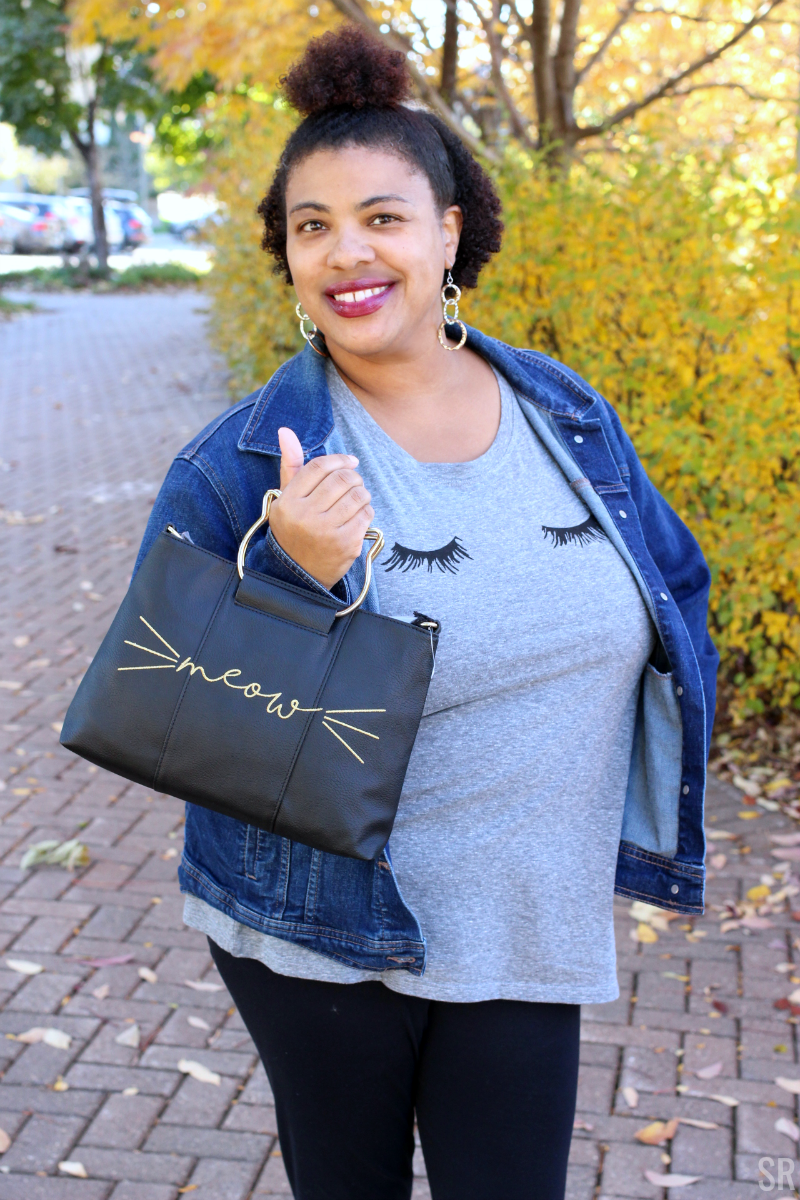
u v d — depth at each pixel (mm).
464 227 1619
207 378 12922
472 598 1444
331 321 1475
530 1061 1513
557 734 1493
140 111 22703
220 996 3000
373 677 1293
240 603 1310
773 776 4129
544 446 1581
